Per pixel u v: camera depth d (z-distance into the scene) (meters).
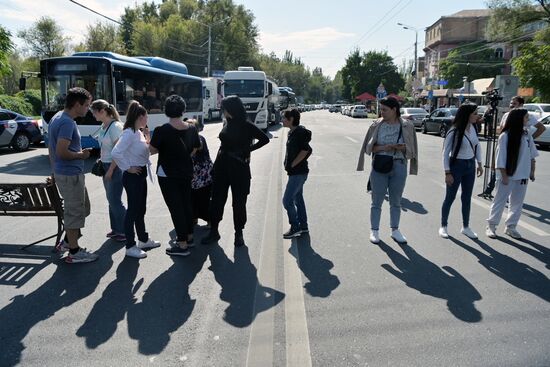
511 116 5.98
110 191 5.89
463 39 67.69
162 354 3.39
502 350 3.41
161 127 5.27
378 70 81.94
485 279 4.77
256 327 3.79
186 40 64.06
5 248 5.79
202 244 5.95
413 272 4.98
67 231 5.15
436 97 50.88
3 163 13.66
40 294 4.43
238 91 25.89
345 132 27.39
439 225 6.84
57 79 14.39
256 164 13.62
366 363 3.26
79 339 3.60
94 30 52.66
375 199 6.00
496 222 6.18
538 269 5.06
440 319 3.90
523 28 37.59
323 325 3.81
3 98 27.56
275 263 5.28
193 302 4.27
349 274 4.93
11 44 19.03
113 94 14.33
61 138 4.85
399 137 5.79
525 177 6.07
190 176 5.45
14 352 3.42
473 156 6.12
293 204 6.18
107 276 4.88
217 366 3.24
